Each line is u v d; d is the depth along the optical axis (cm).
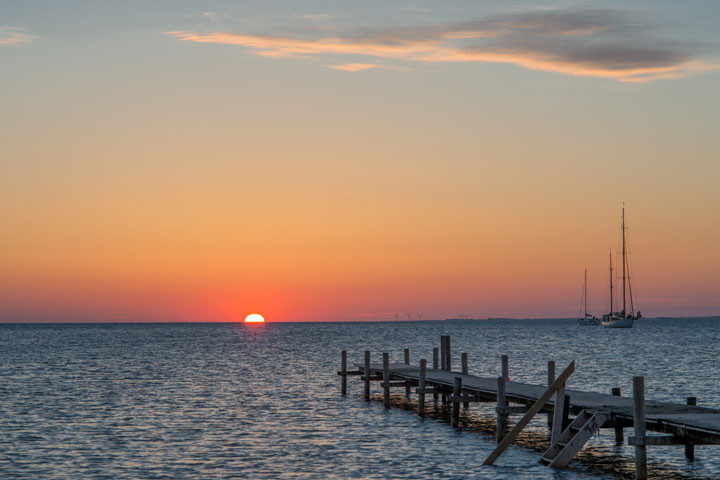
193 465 2714
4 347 12225
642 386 2258
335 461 2767
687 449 2781
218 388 5347
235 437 3269
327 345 13325
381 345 13400
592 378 6044
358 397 4809
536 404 2688
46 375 6469
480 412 4022
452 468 2634
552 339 15888
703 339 14912
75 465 2716
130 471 2620
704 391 4972
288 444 3102
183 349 11512
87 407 4262
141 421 3722
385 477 2514
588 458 2778
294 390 5231
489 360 8750
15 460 2795
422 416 3866
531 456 2817
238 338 17575
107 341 15375
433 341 15500
